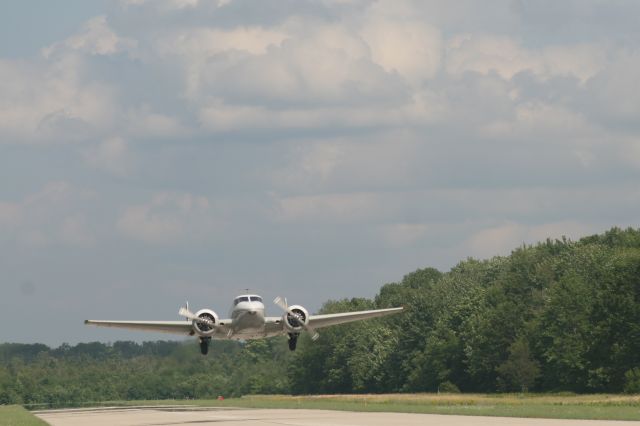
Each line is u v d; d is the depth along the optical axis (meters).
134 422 66.69
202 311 81.19
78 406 150.25
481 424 52.50
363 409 82.62
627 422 53.50
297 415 71.31
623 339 120.81
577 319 128.75
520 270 162.12
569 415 63.91
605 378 119.06
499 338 148.50
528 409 75.38
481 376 153.62
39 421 73.38
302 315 82.00
